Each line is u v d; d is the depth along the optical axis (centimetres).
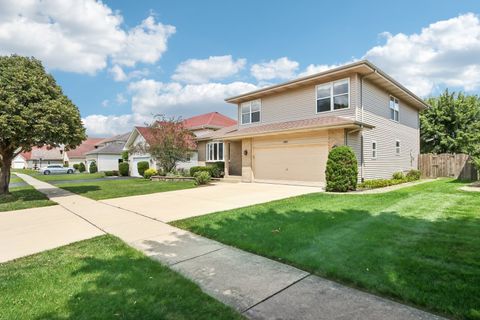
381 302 271
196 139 2262
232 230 539
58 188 1595
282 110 1577
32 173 4078
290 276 339
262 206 779
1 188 1227
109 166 3750
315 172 1295
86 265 380
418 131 2038
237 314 255
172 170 2153
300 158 1360
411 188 1133
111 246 468
